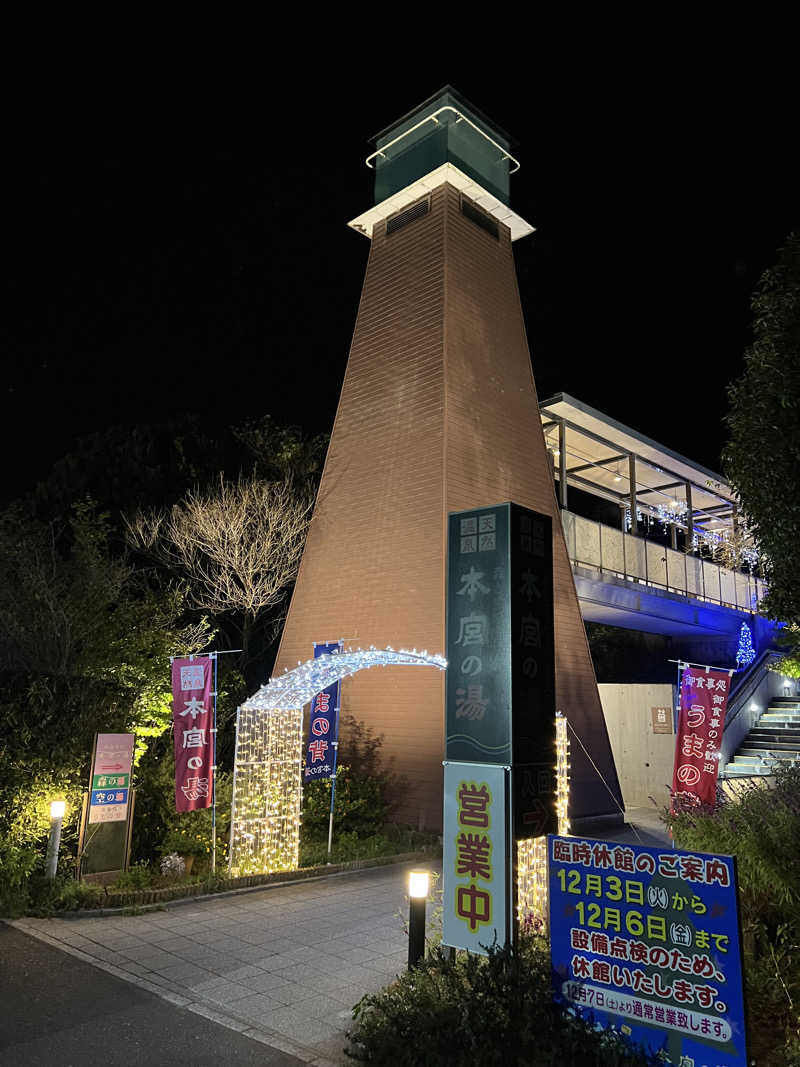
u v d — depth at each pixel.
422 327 14.12
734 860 3.86
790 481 5.12
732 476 5.57
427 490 13.08
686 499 20.62
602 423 16.53
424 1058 4.27
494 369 14.48
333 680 10.25
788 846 5.60
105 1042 4.94
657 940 4.01
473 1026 4.23
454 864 5.41
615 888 4.20
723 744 14.34
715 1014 3.76
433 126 14.98
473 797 5.39
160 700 10.64
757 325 5.48
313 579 14.62
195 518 16.86
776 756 14.45
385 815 12.25
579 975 4.23
